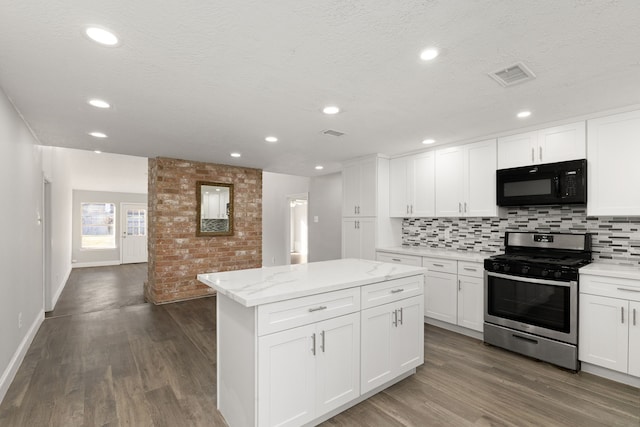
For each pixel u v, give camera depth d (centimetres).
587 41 162
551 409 206
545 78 205
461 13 140
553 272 265
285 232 759
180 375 252
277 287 186
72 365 268
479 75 201
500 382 240
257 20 145
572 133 280
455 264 340
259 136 343
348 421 194
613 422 192
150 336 335
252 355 168
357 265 268
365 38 160
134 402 215
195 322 379
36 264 347
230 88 220
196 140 360
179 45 165
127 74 198
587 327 251
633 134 250
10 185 243
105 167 618
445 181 375
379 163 430
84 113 268
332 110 263
